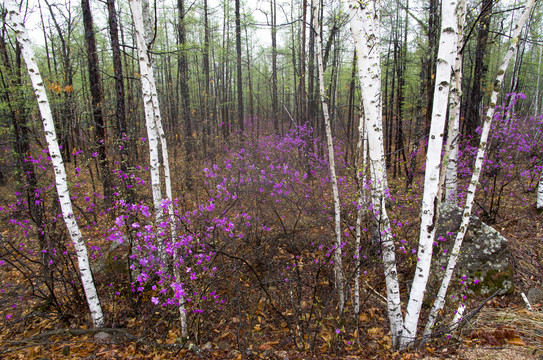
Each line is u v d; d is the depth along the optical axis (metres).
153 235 3.46
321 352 3.48
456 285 4.45
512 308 3.97
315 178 7.73
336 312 4.25
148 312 4.31
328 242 5.56
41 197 4.56
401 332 3.27
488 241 4.61
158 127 3.76
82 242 3.69
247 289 4.39
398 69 10.95
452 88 3.29
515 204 6.72
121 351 3.49
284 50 12.90
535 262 4.84
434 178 2.77
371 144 3.12
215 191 5.17
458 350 3.02
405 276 5.03
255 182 5.38
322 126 13.20
